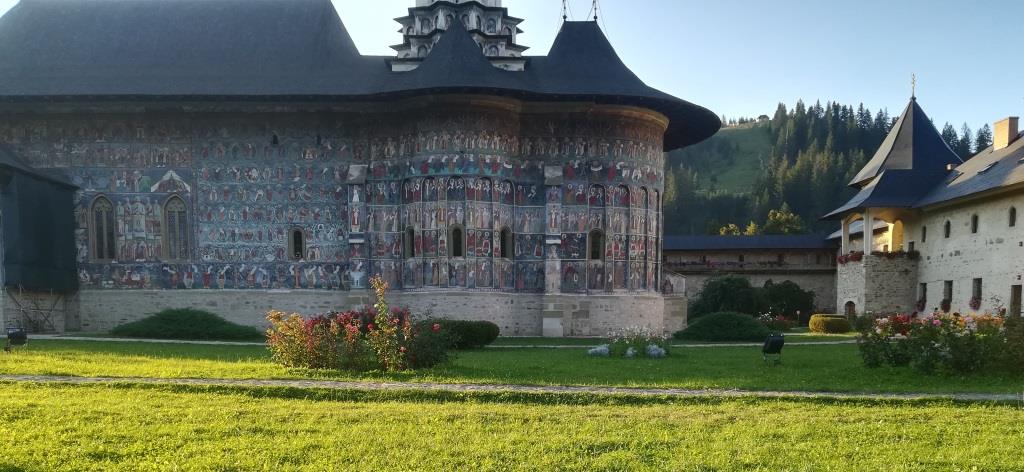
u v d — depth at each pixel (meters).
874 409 13.03
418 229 35.22
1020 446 9.98
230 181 36.62
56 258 34.72
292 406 12.77
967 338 17.80
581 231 36.75
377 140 36.56
